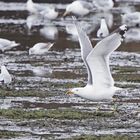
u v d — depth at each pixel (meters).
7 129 18.50
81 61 28.84
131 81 24.95
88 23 39.09
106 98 18.17
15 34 35.69
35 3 45.41
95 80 17.98
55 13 40.66
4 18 41.00
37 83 24.52
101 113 19.97
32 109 20.59
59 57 29.78
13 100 21.88
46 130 18.39
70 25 38.94
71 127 18.67
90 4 41.56
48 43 31.02
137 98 22.16
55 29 37.53
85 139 17.36
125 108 20.78
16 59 29.36
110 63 28.42
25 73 26.42
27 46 32.53
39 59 29.39
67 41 33.72
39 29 37.59
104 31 34.59
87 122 19.16
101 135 17.92
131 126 18.84
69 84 24.17
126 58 29.56
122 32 17.05
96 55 17.45
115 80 25.03
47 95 22.52
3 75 24.44
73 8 40.72
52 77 25.59
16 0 46.91
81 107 20.86
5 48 31.05
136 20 38.94
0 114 19.91
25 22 39.75
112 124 19.00
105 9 43.53
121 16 41.12
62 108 20.72
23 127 18.69
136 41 33.72
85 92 18.17
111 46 17.23
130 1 48.09
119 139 17.41
